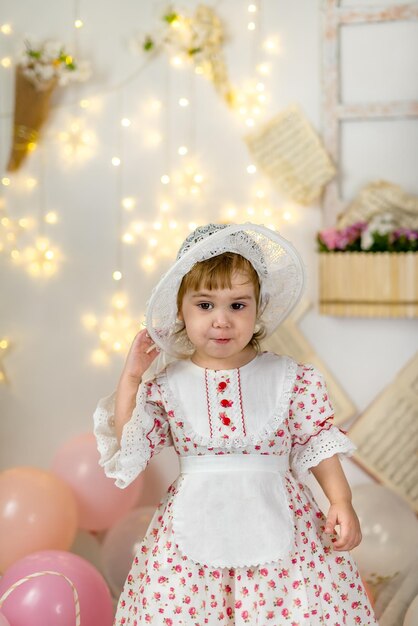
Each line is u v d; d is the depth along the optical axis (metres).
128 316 3.32
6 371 3.37
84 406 3.34
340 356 3.23
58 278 3.35
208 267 1.93
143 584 1.93
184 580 1.88
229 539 1.88
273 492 1.92
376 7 3.19
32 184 3.36
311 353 3.23
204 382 2.01
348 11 3.21
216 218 3.29
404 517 2.68
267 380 2.02
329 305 3.11
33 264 3.36
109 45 3.34
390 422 3.18
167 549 1.91
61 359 3.36
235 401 1.97
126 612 2.01
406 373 3.19
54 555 2.44
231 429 1.95
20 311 3.37
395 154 3.21
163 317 2.02
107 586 2.63
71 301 3.35
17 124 3.32
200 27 3.25
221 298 1.94
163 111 3.31
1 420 3.38
